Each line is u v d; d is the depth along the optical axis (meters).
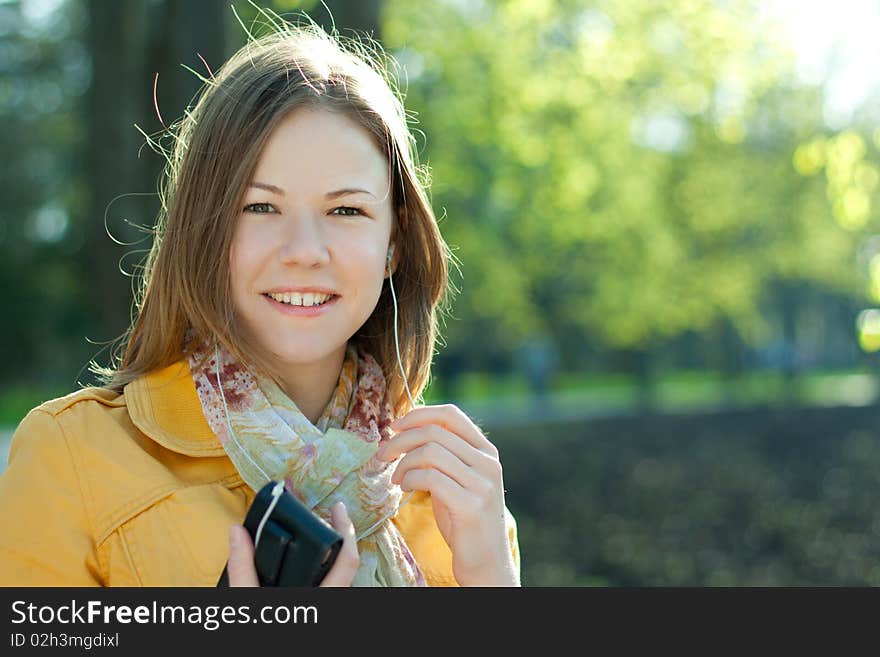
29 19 40.56
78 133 37.16
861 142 21.83
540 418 34.72
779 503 19.67
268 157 2.86
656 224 32.16
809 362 84.00
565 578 13.73
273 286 2.87
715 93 24.52
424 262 3.32
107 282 13.91
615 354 62.56
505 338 53.47
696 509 19.05
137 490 2.85
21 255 39.97
